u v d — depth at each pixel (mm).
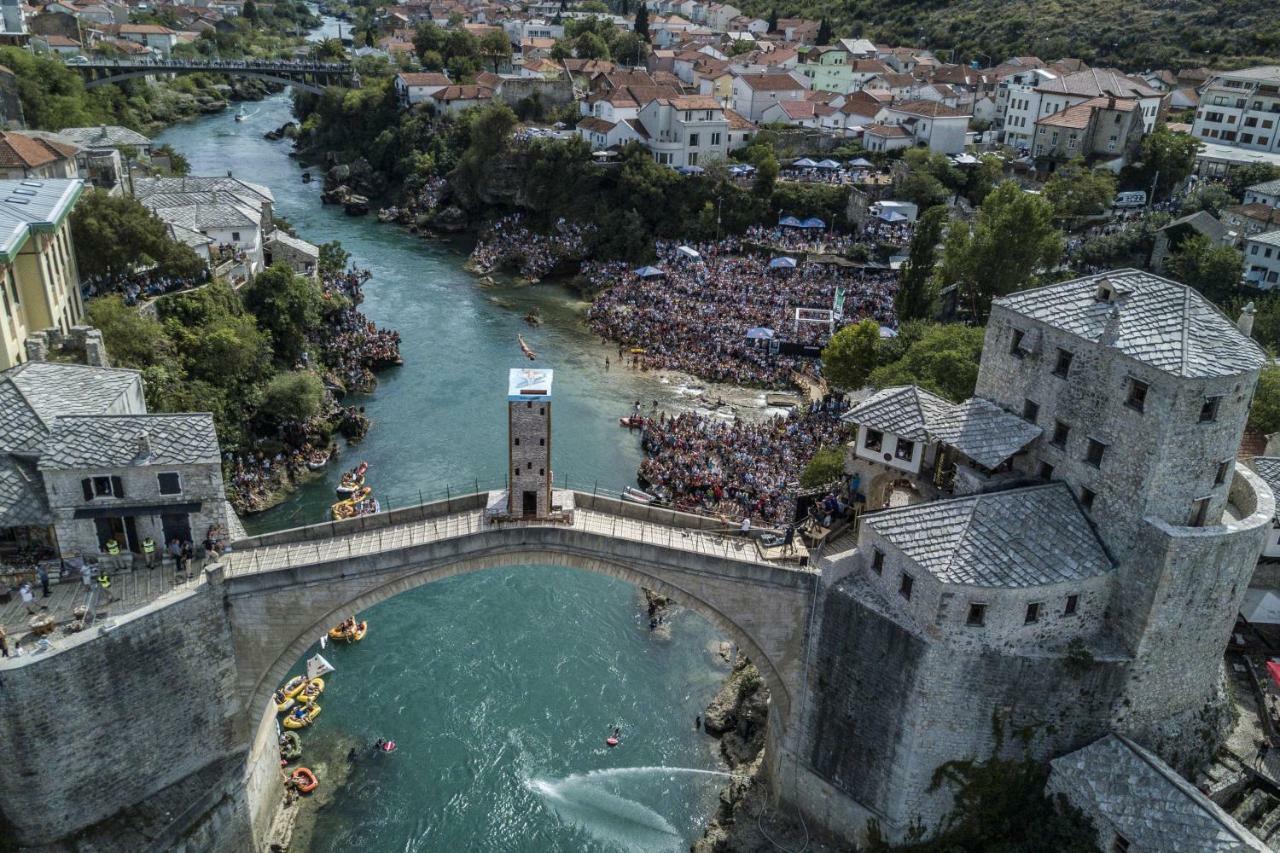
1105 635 48250
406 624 70438
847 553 50906
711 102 159750
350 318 116812
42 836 44781
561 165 160375
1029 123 177125
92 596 47375
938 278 107000
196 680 47969
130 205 96250
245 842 51156
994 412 52688
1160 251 128000
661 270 137500
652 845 54719
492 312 130875
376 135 199375
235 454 84500
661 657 68688
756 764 59500
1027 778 48938
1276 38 196375
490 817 55719
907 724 48375
